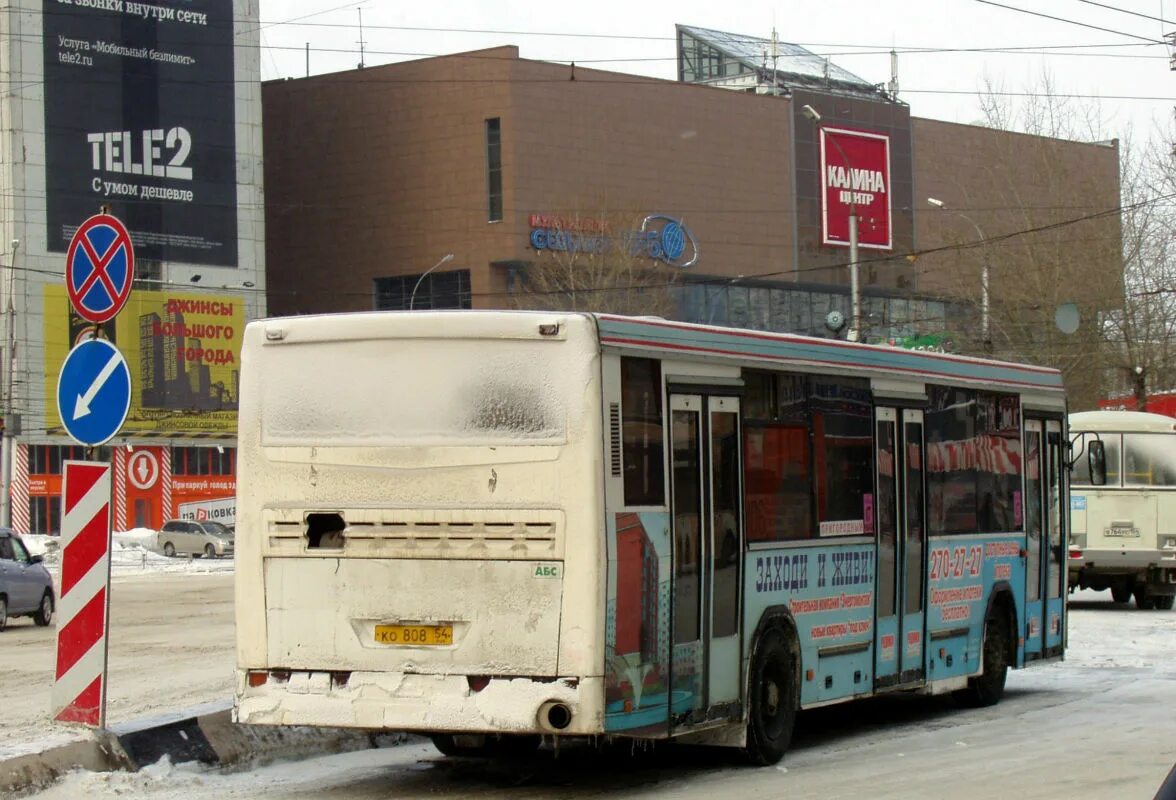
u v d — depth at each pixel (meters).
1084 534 32.75
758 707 13.34
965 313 76.88
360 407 11.99
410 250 91.75
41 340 78.44
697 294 93.38
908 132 103.75
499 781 12.79
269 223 97.06
